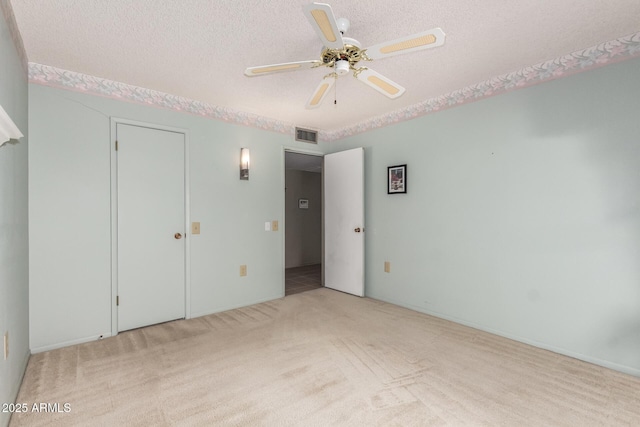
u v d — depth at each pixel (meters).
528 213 2.61
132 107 2.93
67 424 1.65
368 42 2.18
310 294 4.20
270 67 1.88
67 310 2.60
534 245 2.58
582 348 2.35
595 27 2.04
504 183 2.75
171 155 3.16
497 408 1.78
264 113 3.75
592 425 1.65
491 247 2.85
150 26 1.97
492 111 2.82
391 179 3.71
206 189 3.39
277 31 2.03
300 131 4.27
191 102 3.28
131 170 2.93
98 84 2.75
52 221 2.54
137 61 2.44
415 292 3.49
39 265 2.47
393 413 1.74
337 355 2.43
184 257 3.25
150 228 3.04
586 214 2.32
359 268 4.04
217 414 1.73
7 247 1.72
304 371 2.19
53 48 2.25
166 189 3.13
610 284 2.22
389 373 2.16
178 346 2.59
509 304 2.73
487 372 2.17
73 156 2.63
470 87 2.97
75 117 2.64
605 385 2.01
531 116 2.58
